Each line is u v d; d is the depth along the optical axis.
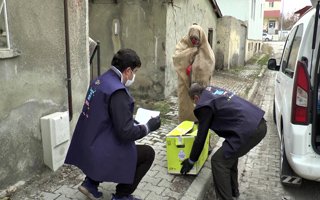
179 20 9.28
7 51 3.31
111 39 8.77
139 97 8.78
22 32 3.54
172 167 4.16
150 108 7.72
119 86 2.82
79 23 4.49
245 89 10.77
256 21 22.45
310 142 3.67
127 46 8.66
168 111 7.45
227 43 14.78
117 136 2.93
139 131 2.92
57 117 3.98
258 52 25.30
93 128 2.90
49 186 3.77
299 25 4.70
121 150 2.94
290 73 4.38
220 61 15.05
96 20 8.80
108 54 8.85
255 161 5.16
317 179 3.69
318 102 3.90
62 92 4.23
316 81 3.61
